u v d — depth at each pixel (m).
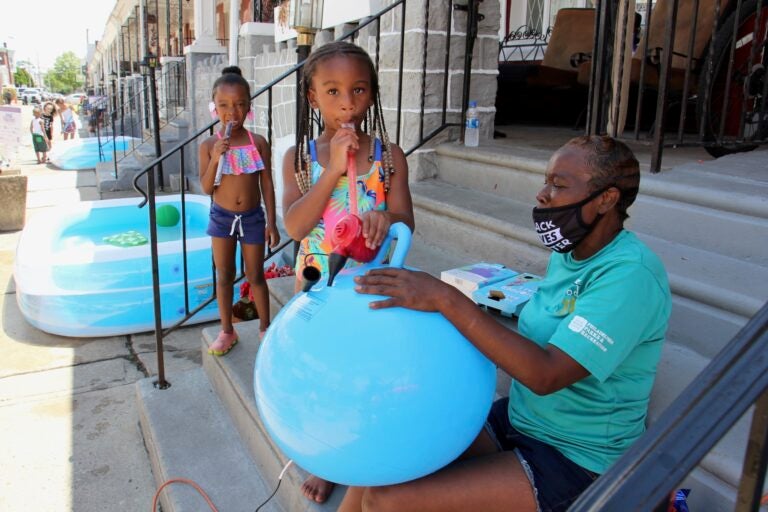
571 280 1.53
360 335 1.23
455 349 1.27
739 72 3.77
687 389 0.79
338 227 1.40
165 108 12.41
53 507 2.60
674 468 0.71
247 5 7.80
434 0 3.76
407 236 1.39
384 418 1.18
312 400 1.21
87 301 4.25
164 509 2.50
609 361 1.32
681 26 4.46
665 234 2.47
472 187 3.74
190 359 4.04
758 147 3.40
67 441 3.08
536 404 1.53
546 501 1.41
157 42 11.12
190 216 6.22
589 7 6.55
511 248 2.92
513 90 5.83
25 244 4.84
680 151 3.53
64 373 3.83
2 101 30.83
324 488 1.92
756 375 0.75
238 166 2.92
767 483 1.33
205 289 4.57
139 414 3.22
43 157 14.02
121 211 5.97
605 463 1.45
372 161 1.85
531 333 1.61
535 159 3.28
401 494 1.38
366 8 4.37
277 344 1.32
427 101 3.90
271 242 3.23
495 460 1.46
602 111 3.01
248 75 7.18
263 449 2.37
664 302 1.42
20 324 4.58
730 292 1.94
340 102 1.70
